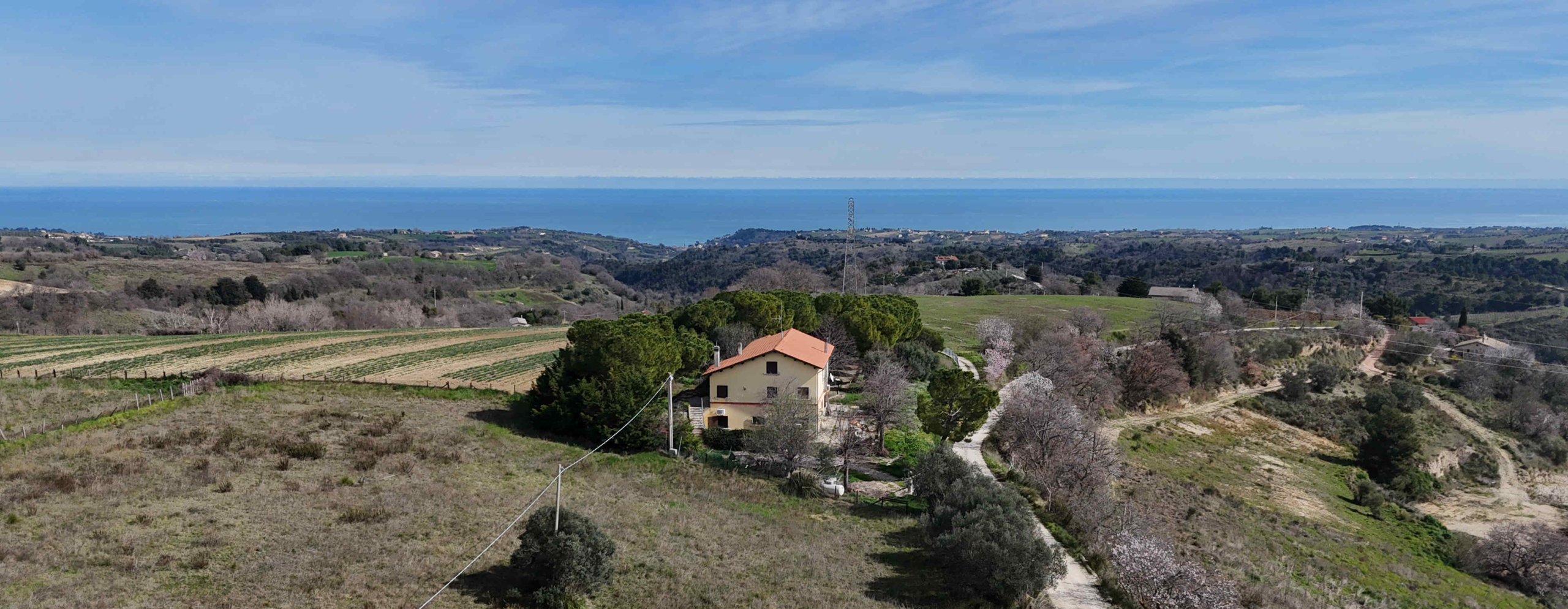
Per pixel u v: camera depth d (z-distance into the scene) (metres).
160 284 114.75
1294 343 96.06
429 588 23.33
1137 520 38.72
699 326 66.06
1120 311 111.69
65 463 32.09
